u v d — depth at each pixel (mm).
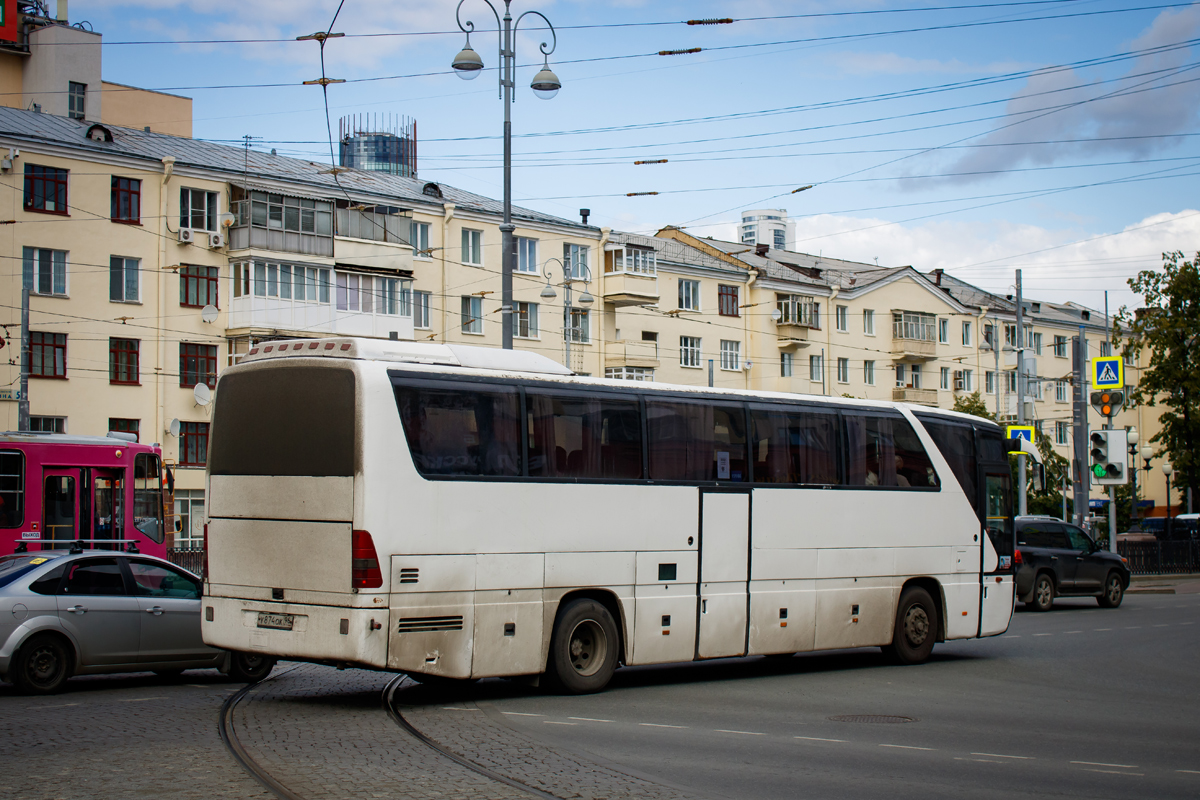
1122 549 44750
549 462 12531
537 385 12570
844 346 65750
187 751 8758
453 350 12266
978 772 8648
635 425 13422
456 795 7363
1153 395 51406
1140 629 21891
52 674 12516
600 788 7746
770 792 7867
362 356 11508
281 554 11430
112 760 8383
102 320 39500
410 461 11297
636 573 13180
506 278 22078
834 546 15273
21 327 35000
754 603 14266
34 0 53062
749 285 61938
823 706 12172
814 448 15281
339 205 44844
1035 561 26625
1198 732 10648
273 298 42344
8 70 51812
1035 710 11977
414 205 47719
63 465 20938
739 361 61344
